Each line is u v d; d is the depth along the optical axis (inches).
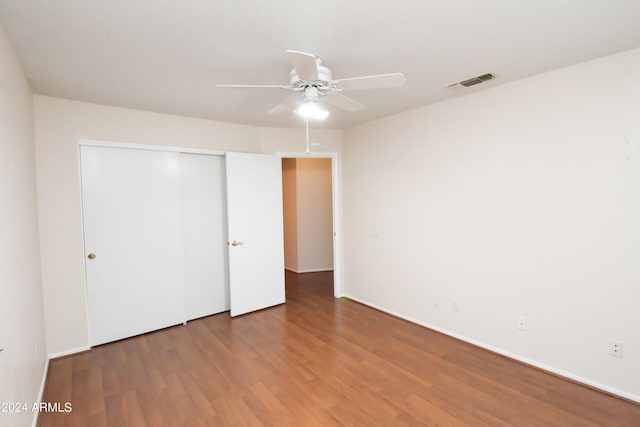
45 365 104.7
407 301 144.9
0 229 60.3
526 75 99.4
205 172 154.0
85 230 121.3
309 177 239.1
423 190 134.6
